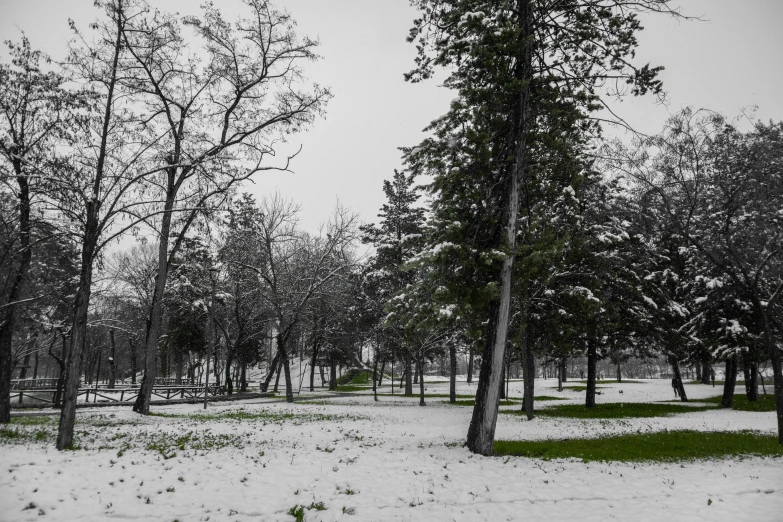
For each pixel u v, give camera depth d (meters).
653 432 16.98
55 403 23.72
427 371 91.12
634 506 7.78
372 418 21.17
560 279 22.66
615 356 34.47
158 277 20.44
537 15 12.31
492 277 12.48
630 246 19.94
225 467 9.19
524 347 21.69
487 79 11.87
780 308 18.30
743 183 14.48
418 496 7.85
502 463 10.57
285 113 22.06
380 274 34.28
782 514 7.45
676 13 10.66
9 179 13.47
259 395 36.31
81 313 10.93
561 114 12.13
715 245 15.70
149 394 20.08
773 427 18.77
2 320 15.35
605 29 12.05
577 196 19.98
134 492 7.34
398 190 35.44
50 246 17.22
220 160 16.97
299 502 7.35
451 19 11.42
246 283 36.25
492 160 12.32
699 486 9.05
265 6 20.44
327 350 49.72
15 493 6.82
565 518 7.13
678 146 14.81
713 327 26.55
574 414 24.28
